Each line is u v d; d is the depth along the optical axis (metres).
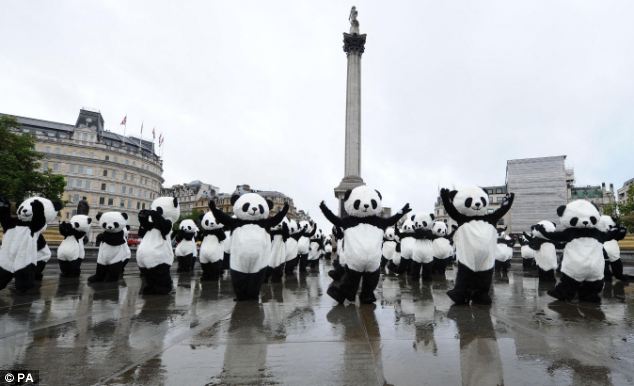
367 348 5.05
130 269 18.48
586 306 8.34
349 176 35.53
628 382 3.88
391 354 4.79
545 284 12.91
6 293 9.98
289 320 6.79
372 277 8.58
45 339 5.44
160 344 5.21
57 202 11.23
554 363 4.45
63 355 4.71
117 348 5.01
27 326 6.23
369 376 4.05
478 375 4.07
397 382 3.89
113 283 12.27
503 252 17.34
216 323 6.52
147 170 88.69
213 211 9.17
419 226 14.02
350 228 8.80
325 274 16.78
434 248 15.81
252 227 9.17
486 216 8.85
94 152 80.31
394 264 17.56
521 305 8.48
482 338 5.54
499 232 18.45
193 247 16.88
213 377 4.00
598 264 8.71
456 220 8.91
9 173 32.25
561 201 35.81
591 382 3.88
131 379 3.93
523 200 37.06
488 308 8.09
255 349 4.99
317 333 5.84
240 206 9.31
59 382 3.83
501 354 4.79
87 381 3.86
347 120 37.34
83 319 6.80
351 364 4.42
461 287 8.54
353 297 8.62
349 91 37.88
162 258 9.97
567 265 9.01
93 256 21.09
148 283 10.01
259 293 10.02
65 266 13.70
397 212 9.13
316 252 19.59
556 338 5.54
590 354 4.79
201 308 7.98
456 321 6.71
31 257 9.98
